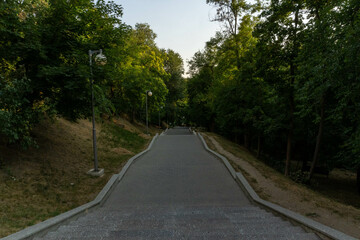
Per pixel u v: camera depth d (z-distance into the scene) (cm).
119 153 1309
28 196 612
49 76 717
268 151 2764
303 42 1095
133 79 2064
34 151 905
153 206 644
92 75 791
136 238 340
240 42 1853
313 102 1061
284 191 741
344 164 1509
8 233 375
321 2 1008
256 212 553
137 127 2875
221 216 508
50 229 407
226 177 926
